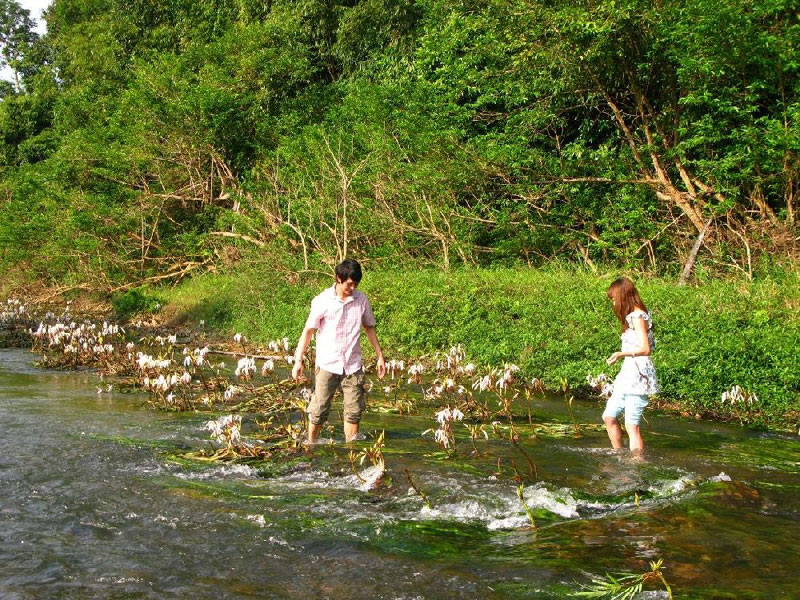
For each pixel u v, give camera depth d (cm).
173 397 871
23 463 589
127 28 3144
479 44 1584
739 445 722
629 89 1561
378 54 2172
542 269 1487
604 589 370
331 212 1709
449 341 1181
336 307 666
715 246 1336
